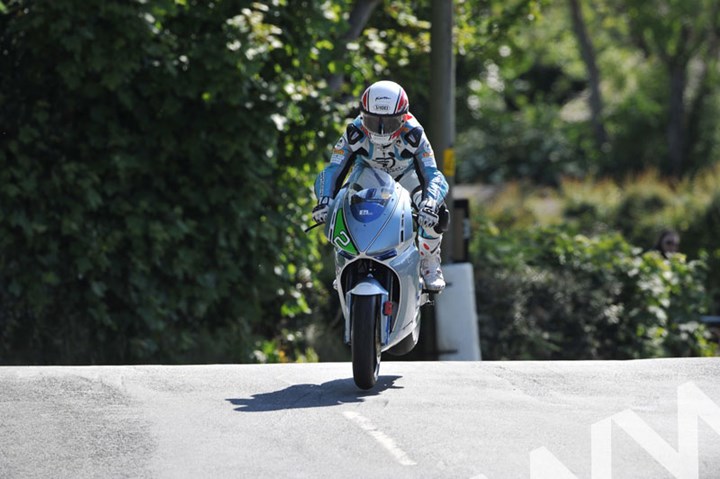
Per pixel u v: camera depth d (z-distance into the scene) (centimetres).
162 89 4769
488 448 2356
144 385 2908
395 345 3083
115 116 4750
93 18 4553
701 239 9438
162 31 4731
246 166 4941
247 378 3011
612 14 16112
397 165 3016
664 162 15888
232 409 2670
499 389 2872
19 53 4669
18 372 3036
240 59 4747
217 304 5169
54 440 2434
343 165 2989
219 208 4984
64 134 4672
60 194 4600
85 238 4625
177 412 2645
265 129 4925
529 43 17050
